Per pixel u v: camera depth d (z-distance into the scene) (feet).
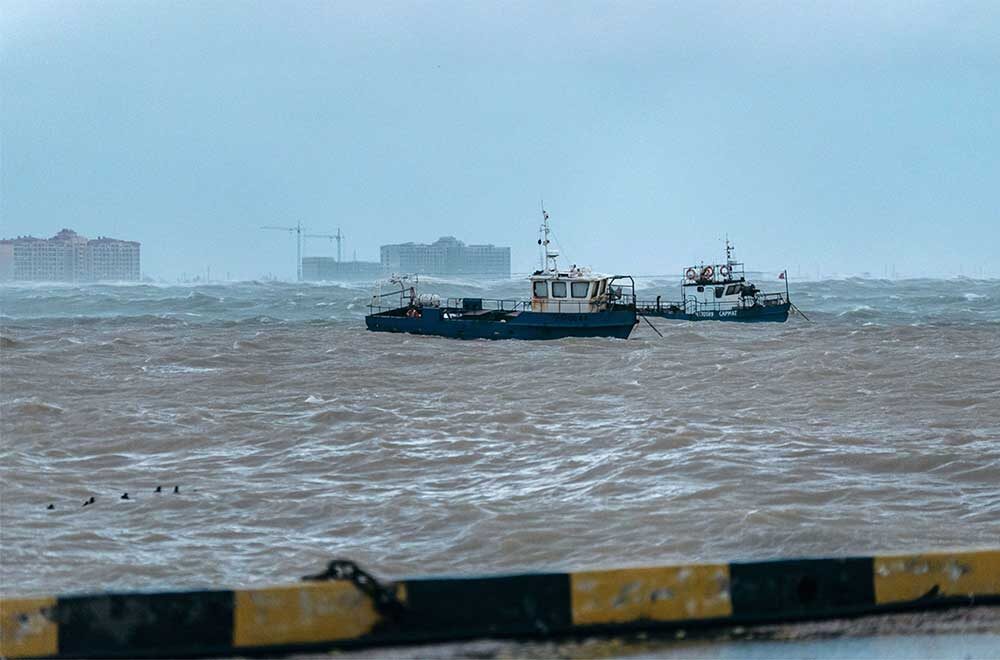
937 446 211.00
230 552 142.82
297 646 82.84
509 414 260.42
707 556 136.98
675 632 85.71
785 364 374.22
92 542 147.23
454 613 84.43
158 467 201.46
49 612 81.51
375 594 83.51
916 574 90.02
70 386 331.57
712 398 298.15
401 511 163.43
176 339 528.22
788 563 88.17
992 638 82.33
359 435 231.09
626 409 273.75
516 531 149.89
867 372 354.33
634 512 159.02
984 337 529.86
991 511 159.43
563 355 431.84
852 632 84.84
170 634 82.28
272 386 332.80
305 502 169.99
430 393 313.32
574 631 85.10
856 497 169.48
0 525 155.84
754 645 82.17
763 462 196.03
